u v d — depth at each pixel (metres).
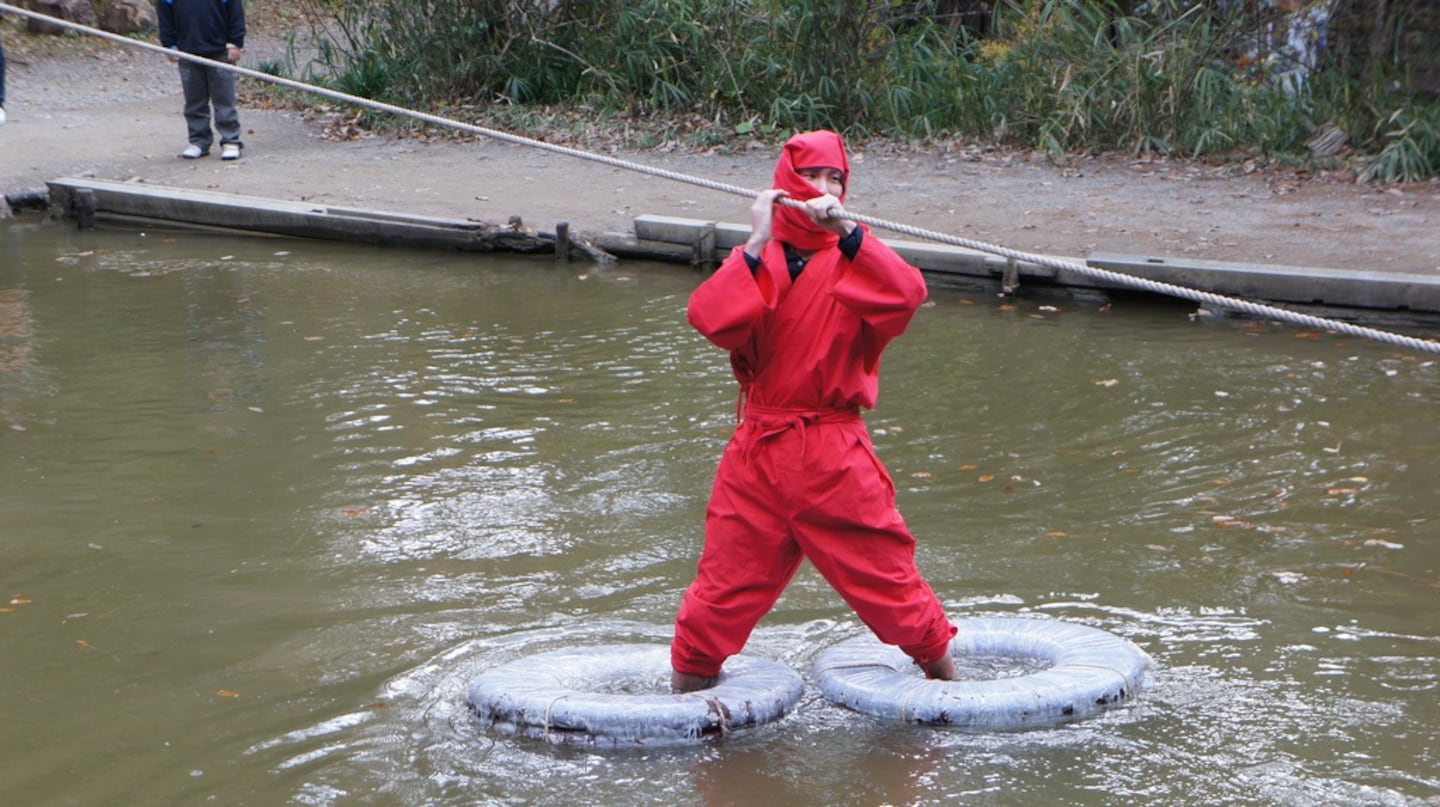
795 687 6.95
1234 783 6.09
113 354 13.83
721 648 6.75
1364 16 23.30
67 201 21.55
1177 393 12.26
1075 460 10.58
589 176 22.67
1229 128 23.17
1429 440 10.80
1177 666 7.26
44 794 6.13
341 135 26.28
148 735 6.66
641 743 6.49
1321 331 14.46
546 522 9.43
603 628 7.84
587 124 26.19
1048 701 6.67
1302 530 9.11
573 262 18.70
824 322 6.31
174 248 19.69
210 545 9.03
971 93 24.89
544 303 16.20
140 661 7.45
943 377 12.91
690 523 9.40
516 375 13.09
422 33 27.98
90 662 7.43
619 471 10.41
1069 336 14.37
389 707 6.92
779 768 6.30
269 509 9.67
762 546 6.58
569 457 10.74
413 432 11.37
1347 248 16.84
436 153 24.73
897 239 17.61
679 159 24.06
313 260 18.89
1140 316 15.25
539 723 6.56
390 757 6.43
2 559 8.80
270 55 34.78
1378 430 11.09
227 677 7.26
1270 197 19.97
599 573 8.59
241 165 23.81
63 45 34.03
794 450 6.40
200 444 11.05
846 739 6.56
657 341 14.32
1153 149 23.45
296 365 13.42
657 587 8.39
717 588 6.66
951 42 26.72
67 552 8.91
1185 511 9.49
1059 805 5.94
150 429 11.44
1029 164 22.89
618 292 16.78
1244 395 12.16
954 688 6.75
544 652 7.44
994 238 17.84
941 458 10.70
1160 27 24.23
